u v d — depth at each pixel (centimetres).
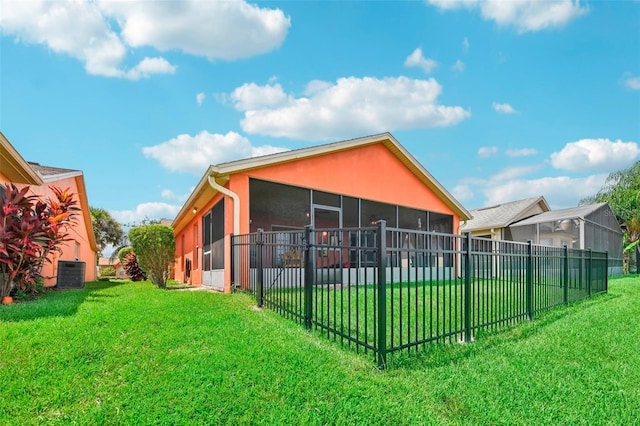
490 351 400
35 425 231
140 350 349
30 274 678
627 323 561
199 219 1198
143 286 1022
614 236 1952
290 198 911
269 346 369
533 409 277
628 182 2644
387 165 1139
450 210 1370
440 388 303
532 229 1723
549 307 668
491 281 507
